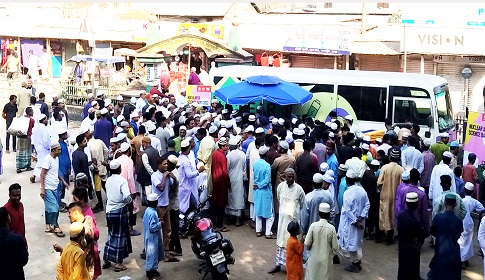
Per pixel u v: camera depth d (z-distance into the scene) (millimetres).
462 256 11406
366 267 11406
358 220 10992
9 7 36500
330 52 28500
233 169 13406
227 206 13578
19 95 20781
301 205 11016
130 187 12633
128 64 32469
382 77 17766
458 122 21922
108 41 32750
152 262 10516
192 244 10945
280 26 30094
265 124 16219
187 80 27141
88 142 14242
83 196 9227
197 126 15391
